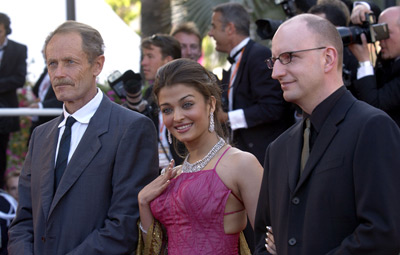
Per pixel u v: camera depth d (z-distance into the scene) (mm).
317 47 2400
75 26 3209
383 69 4141
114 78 4461
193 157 2977
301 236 2346
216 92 2980
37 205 3180
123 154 3080
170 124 2910
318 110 2408
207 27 7887
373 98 3854
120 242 2967
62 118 3330
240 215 2859
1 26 6145
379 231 2131
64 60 3139
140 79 4418
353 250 2160
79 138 3205
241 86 4641
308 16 2475
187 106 2861
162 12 8391
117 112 3230
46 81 6422
